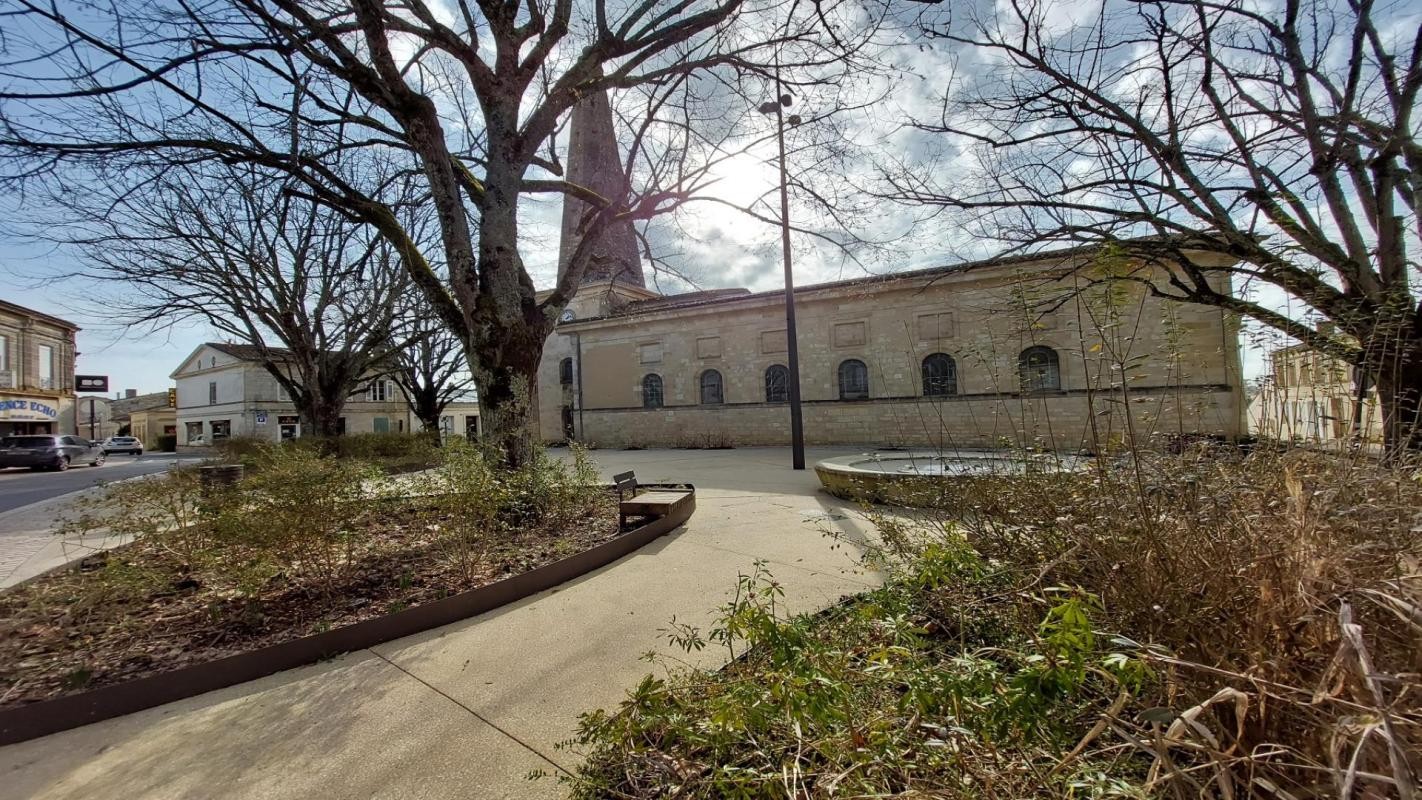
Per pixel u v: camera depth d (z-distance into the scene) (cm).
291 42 675
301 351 1866
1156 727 131
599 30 857
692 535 630
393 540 597
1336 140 639
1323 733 132
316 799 214
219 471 771
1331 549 169
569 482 720
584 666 321
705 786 173
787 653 178
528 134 809
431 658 339
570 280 852
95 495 642
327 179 799
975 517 356
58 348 3200
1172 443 326
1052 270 773
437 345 2330
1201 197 682
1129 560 224
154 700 291
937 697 153
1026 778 147
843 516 698
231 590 447
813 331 2350
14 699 285
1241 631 175
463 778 225
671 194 968
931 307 2102
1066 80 703
